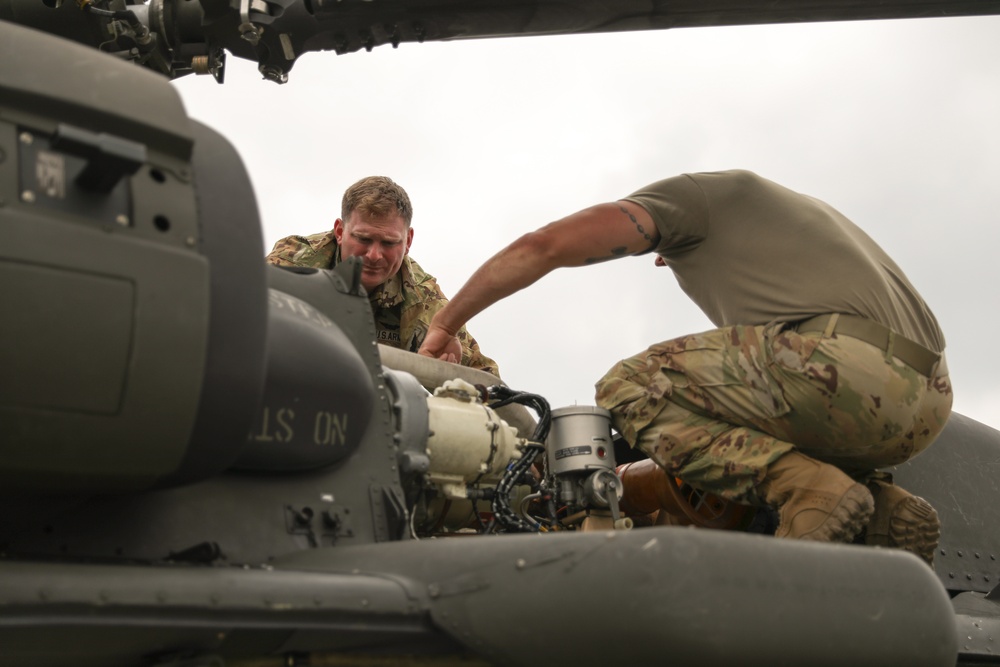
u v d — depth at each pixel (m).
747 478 3.30
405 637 2.00
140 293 1.81
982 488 4.03
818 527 3.18
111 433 1.82
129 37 3.10
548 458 3.46
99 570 1.72
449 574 2.01
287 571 1.93
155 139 1.95
